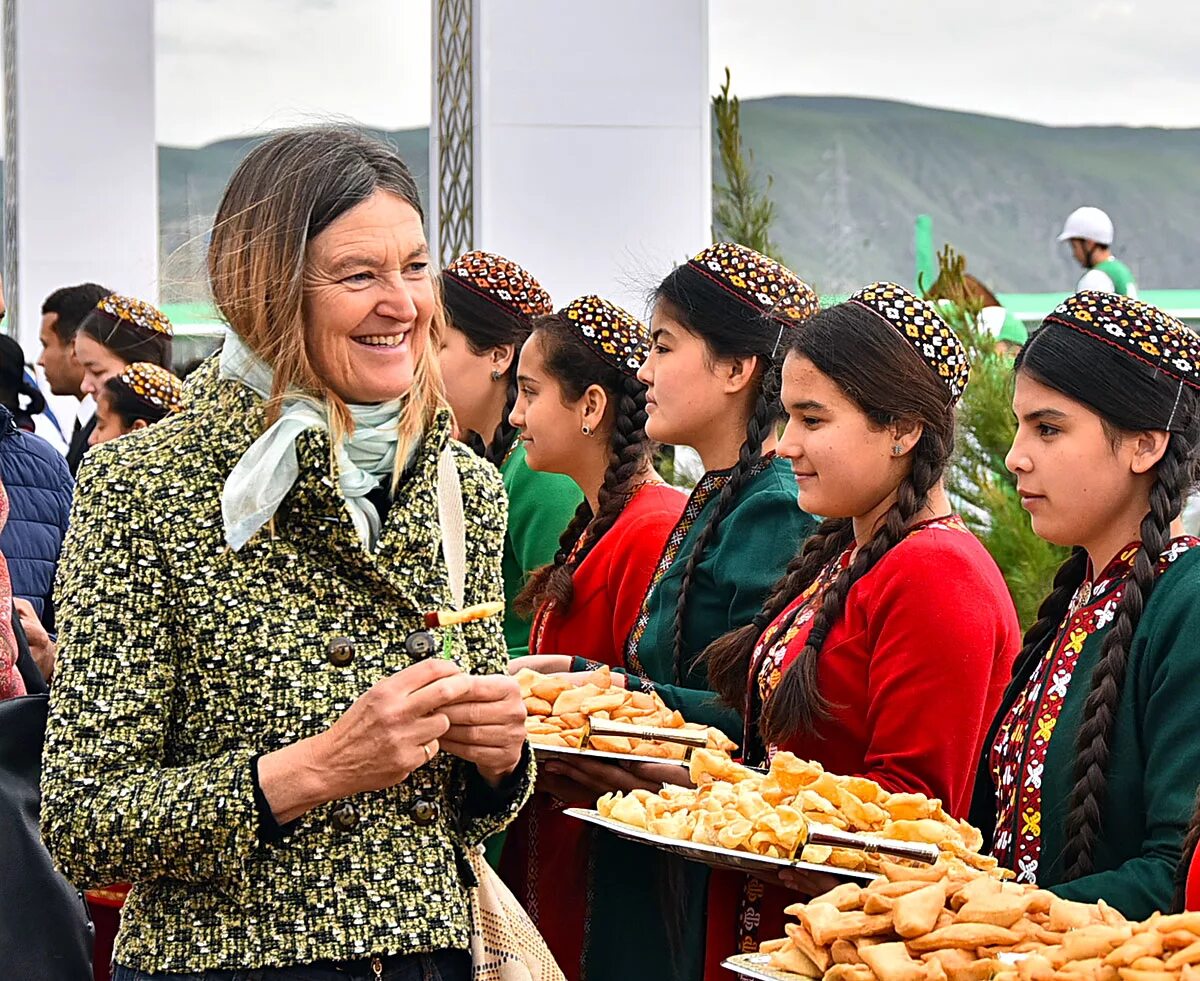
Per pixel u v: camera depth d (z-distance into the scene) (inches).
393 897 88.4
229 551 88.5
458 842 95.0
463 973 91.8
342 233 90.0
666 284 139.3
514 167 267.6
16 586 185.0
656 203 271.1
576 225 269.3
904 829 102.3
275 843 86.0
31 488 188.4
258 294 90.2
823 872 101.3
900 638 112.0
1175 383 102.2
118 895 150.9
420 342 94.0
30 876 109.5
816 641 117.2
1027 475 105.4
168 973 87.1
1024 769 104.1
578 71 268.7
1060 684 103.9
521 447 173.9
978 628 111.5
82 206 428.1
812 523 131.7
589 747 129.3
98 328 261.0
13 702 111.8
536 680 135.9
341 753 85.4
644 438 152.8
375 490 93.5
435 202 287.9
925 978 82.4
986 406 197.0
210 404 92.1
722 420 138.4
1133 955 77.3
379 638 90.4
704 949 123.2
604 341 153.2
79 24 426.6
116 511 88.6
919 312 119.0
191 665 88.2
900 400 116.8
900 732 111.2
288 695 87.8
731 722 131.3
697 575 135.6
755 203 248.5
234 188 92.5
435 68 290.2
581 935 140.3
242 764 85.6
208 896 87.4
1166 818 94.3
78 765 86.0
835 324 118.9
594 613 147.9
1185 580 98.4
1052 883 101.7
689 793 115.2
